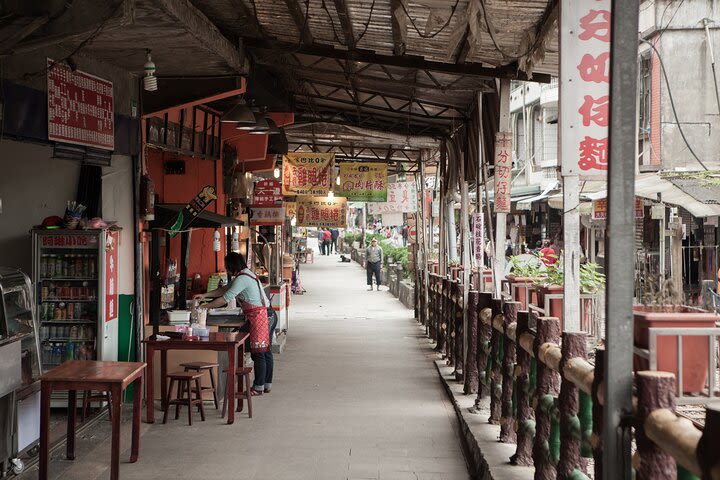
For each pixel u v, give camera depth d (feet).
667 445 8.57
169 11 18.90
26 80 19.71
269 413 27.12
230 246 43.27
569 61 15.12
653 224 40.16
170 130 32.35
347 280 105.50
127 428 24.71
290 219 81.51
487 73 25.36
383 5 20.59
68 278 26.23
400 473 20.02
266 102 37.68
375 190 64.08
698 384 12.16
